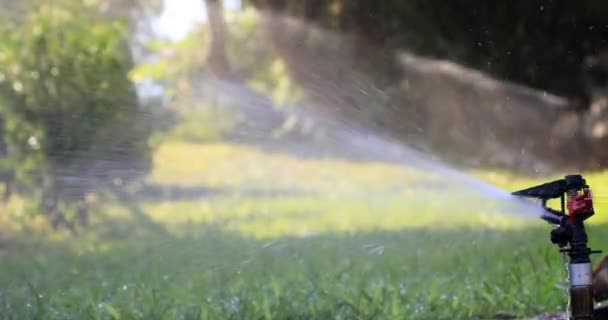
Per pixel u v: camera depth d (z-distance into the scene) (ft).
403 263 38.34
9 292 34.32
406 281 33.27
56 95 50.11
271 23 71.87
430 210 56.44
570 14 66.85
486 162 66.49
